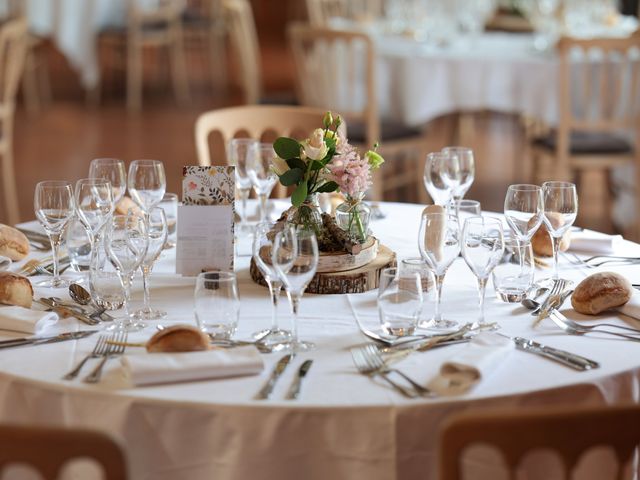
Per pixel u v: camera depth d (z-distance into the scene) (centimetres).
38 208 183
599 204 500
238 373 139
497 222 157
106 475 106
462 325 161
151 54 930
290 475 131
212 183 185
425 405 130
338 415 129
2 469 106
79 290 174
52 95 765
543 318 164
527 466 139
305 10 1075
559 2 500
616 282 165
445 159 221
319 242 181
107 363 143
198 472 133
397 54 434
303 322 162
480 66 429
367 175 178
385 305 154
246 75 635
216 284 153
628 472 148
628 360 146
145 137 627
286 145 176
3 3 673
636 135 417
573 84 425
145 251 159
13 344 149
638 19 709
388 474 131
